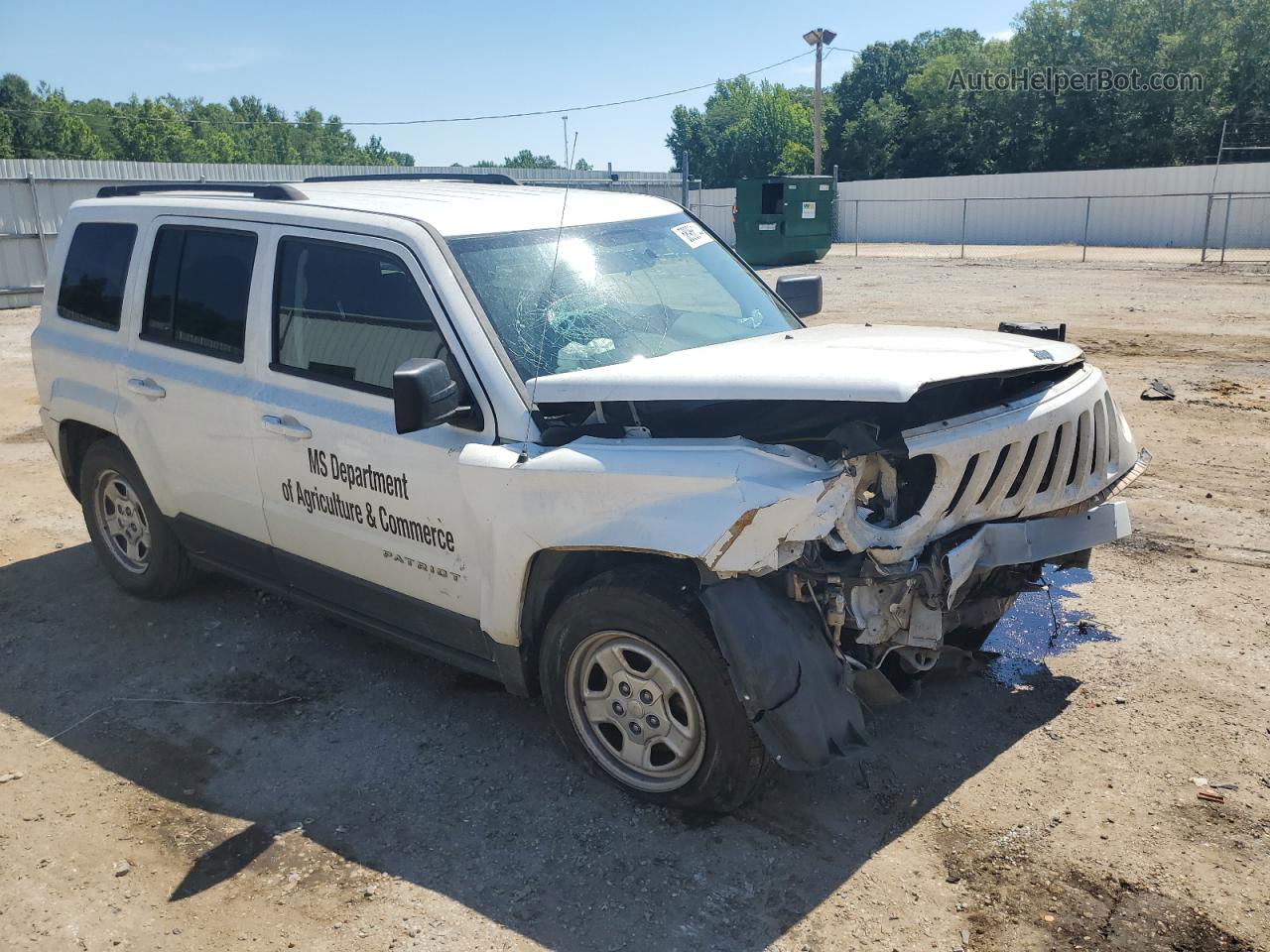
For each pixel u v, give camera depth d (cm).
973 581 376
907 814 346
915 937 289
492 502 347
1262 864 314
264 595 552
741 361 340
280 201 445
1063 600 511
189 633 508
